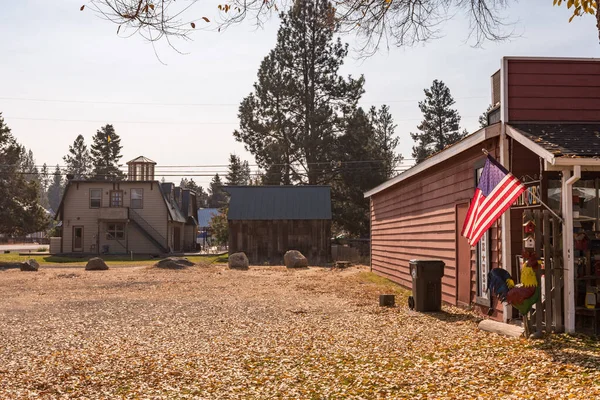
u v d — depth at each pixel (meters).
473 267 14.77
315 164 54.81
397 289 21.36
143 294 20.39
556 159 10.15
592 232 11.64
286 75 55.34
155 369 9.22
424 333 11.73
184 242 65.75
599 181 11.75
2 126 51.44
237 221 43.59
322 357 9.90
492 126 12.56
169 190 60.72
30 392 7.93
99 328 13.15
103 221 54.66
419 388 7.83
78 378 8.69
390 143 79.62
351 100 56.47
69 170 125.94
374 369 8.97
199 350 10.64
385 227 27.41
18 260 45.38
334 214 56.47
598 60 12.82
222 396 7.80
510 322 12.20
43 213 52.81
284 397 7.70
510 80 12.66
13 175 51.19
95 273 31.14
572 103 12.73
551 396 6.92
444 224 17.44
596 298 10.87
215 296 19.55
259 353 10.32
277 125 55.16
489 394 7.28
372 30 10.55
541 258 11.13
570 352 9.03
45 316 15.12
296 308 16.16
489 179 10.78
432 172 18.84
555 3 9.73
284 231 43.56
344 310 15.59
